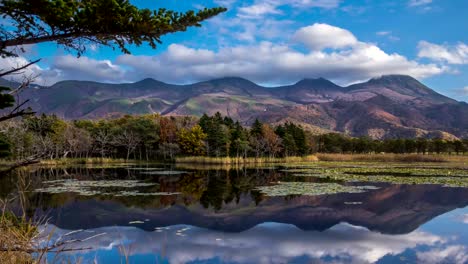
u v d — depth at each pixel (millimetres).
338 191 28125
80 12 5852
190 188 30047
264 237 14922
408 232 15852
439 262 11664
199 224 17297
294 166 63375
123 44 6730
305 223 17438
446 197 25562
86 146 71375
